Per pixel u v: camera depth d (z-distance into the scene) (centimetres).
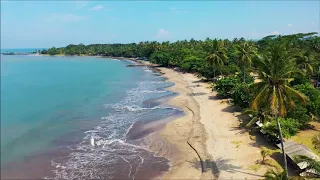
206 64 9181
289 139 3800
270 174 2764
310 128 4450
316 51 8994
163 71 12838
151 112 5922
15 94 6938
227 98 6544
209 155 3688
